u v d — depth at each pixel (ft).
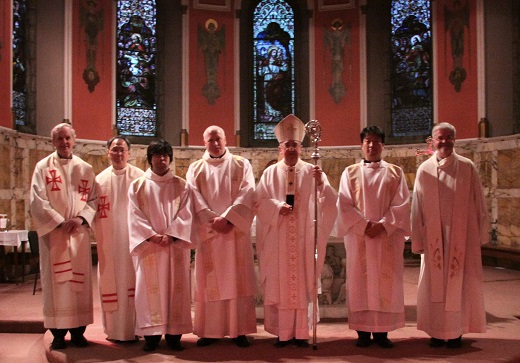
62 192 15.39
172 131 40.37
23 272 27.58
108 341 15.98
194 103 40.70
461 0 36.78
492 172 34.50
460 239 15.17
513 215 33.01
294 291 15.07
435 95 38.09
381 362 13.64
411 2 39.88
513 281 27.40
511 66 34.27
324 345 15.29
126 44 39.24
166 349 14.99
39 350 17.01
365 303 15.01
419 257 35.91
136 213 15.07
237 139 41.22
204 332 15.15
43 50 34.42
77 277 15.19
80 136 36.06
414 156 38.55
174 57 40.57
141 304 14.82
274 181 15.65
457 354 14.37
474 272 15.26
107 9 37.81
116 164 16.30
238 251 15.38
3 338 18.49
